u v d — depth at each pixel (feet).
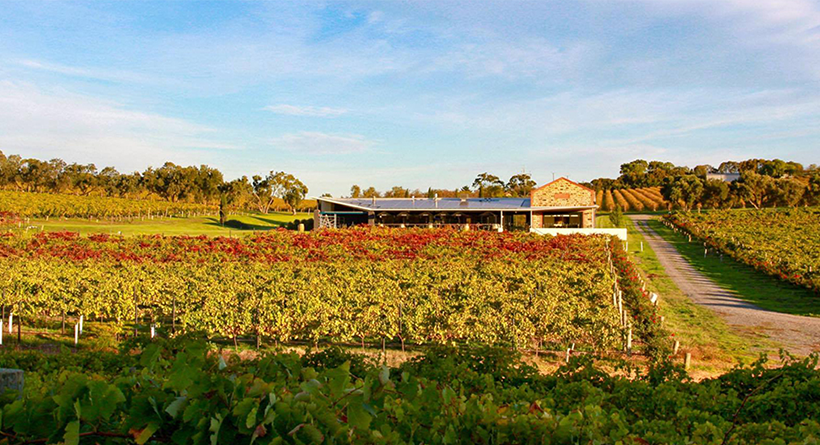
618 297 66.23
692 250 147.64
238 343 57.31
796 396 20.51
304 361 27.66
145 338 31.07
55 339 56.85
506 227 184.85
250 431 9.52
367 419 10.28
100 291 59.21
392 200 203.92
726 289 93.15
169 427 10.08
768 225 187.62
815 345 56.34
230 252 114.73
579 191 176.65
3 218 193.36
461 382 22.81
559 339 52.65
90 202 261.24
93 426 9.88
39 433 9.84
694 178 275.39
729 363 48.83
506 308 54.03
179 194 380.58
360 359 27.35
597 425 13.39
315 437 9.60
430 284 70.85
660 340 50.80
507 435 12.25
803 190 266.77
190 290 60.44
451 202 197.36
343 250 119.24
